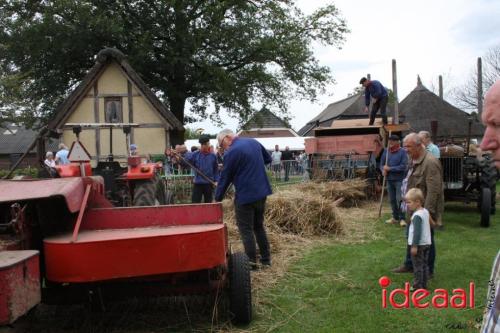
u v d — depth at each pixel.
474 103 31.75
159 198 7.18
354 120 12.99
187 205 3.71
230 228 7.09
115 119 16.45
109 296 3.56
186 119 24.62
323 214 7.30
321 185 10.36
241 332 3.63
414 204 4.50
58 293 3.46
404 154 7.98
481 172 8.65
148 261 3.12
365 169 11.33
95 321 3.86
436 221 4.95
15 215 3.11
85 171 5.46
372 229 7.68
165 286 3.61
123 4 19.97
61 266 3.05
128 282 3.62
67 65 20.44
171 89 21.23
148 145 16.53
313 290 4.58
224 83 20.59
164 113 16.47
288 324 3.77
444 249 6.14
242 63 22.58
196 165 8.39
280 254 6.00
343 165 11.53
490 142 1.24
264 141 32.56
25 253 2.71
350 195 10.03
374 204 10.57
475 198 8.73
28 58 19.78
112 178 6.57
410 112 31.19
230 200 8.66
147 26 20.14
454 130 29.78
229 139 5.62
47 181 3.54
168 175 11.18
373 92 11.66
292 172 15.91
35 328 3.73
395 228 7.75
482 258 5.63
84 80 16.14
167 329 3.71
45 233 3.42
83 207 3.37
